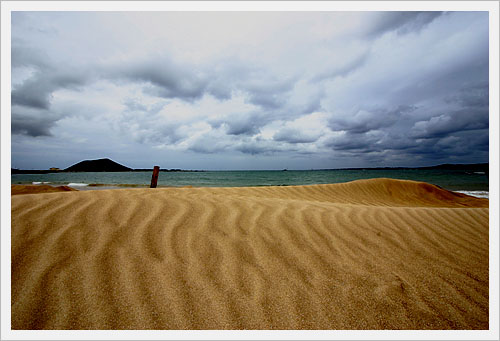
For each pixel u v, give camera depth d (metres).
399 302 1.59
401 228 2.78
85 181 24.42
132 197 3.14
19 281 1.54
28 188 8.33
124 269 1.73
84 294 1.49
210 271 1.79
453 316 1.50
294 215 2.93
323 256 2.10
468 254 2.26
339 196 8.59
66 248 1.91
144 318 1.38
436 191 10.28
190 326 1.36
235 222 2.62
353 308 1.53
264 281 1.72
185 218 2.61
